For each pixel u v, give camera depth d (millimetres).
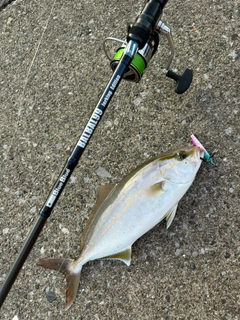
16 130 645
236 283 480
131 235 491
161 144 551
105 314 522
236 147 515
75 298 538
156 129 558
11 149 638
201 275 495
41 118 635
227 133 522
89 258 511
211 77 546
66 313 539
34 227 406
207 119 535
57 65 647
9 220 605
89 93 615
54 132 621
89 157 583
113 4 626
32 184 610
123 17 616
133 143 565
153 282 512
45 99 642
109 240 500
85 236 515
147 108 569
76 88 625
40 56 664
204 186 517
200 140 532
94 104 608
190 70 526
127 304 516
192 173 474
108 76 608
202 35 563
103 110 402
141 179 485
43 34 671
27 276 567
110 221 496
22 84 664
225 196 506
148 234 527
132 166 559
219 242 497
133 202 485
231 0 559
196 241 507
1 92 676
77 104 619
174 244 515
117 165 567
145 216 483
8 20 706
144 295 512
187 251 507
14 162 631
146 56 433
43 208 407
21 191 612
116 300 522
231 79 537
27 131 638
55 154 611
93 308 529
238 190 502
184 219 517
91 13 640
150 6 400
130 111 577
